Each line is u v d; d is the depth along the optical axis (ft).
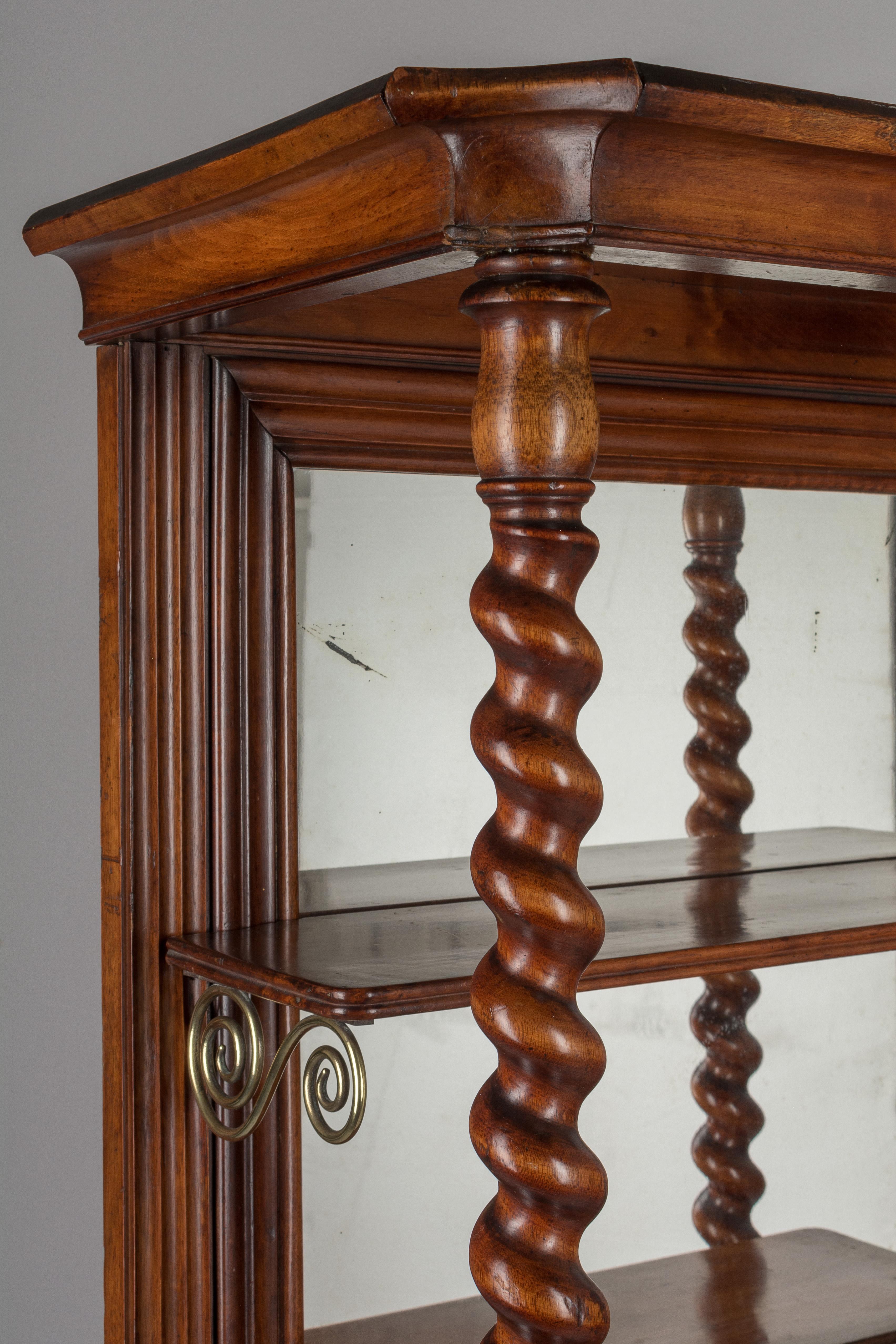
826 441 5.26
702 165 2.87
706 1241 5.63
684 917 4.34
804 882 5.04
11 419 5.98
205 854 4.23
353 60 6.19
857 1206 5.96
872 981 5.99
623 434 4.85
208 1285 4.24
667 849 5.30
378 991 3.40
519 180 2.76
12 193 5.94
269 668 4.38
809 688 5.56
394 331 4.31
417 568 4.71
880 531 5.68
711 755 5.37
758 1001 5.74
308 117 2.89
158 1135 4.15
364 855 4.64
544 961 2.98
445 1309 4.85
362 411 4.44
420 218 2.84
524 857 2.97
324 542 4.54
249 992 3.72
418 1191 4.83
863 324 4.98
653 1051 5.53
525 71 2.62
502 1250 3.00
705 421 4.95
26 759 6.04
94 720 6.18
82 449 6.13
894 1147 6.04
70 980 6.16
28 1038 6.07
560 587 2.95
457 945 3.99
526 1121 2.98
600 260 3.06
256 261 3.32
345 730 4.60
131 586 4.11
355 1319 4.70
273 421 4.33
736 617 5.41
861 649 5.67
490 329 2.92
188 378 4.17
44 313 6.04
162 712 4.15
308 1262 4.61
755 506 5.41
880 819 5.71
